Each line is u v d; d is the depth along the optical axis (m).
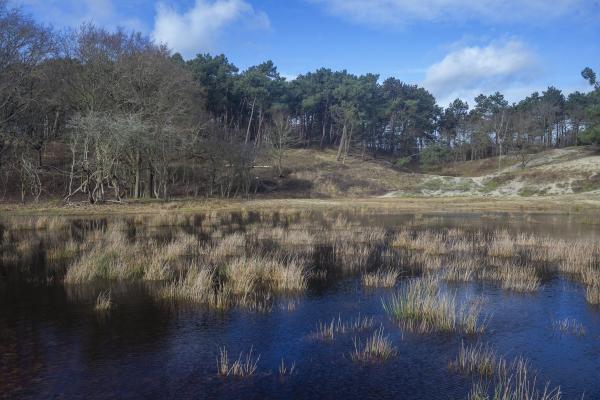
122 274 12.65
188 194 49.44
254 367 7.13
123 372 6.98
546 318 9.64
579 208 37.69
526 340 8.41
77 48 37.41
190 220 27.55
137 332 8.62
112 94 37.78
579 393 6.44
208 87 64.50
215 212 31.30
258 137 72.88
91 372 6.97
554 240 18.86
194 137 42.53
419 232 22.92
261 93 74.44
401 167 80.56
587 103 80.38
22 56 34.12
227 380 6.74
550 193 51.12
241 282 11.55
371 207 39.41
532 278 12.95
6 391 6.35
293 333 8.62
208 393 6.35
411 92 94.94
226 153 47.72
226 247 16.30
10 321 9.19
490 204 41.66
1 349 7.82
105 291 11.32
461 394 6.38
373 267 14.37
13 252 16.08
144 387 6.51
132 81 37.62
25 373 6.92
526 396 6.11
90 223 25.36
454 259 15.73
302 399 6.21
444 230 24.09
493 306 10.47
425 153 79.50
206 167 51.91
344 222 25.73
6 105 35.03
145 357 7.52
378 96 87.12
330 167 67.62
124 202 35.72
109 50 37.41
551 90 90.38
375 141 94.56
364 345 8.09
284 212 34.03
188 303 10.42
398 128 93.81
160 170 42.72
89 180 35.09
